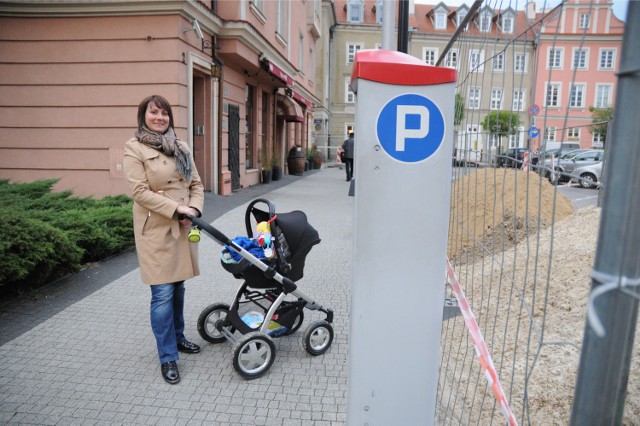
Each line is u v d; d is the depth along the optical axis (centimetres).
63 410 286
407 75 178
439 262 189
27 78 969
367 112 180
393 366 196
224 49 1152
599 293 90
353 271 189
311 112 2952
